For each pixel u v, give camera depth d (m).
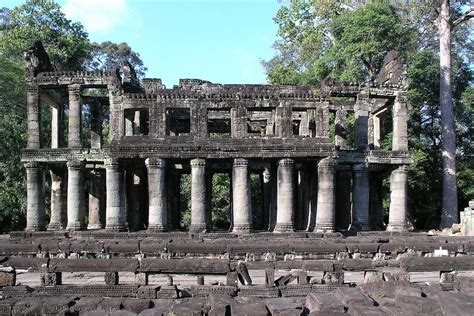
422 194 45.66
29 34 52.19
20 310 12.66
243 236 28.72
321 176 30.61
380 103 37.34
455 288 14.77
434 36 48.28
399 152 33.75
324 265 15.74
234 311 11.86
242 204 30.12
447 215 40.94
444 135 41.59
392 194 34.03
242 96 30.98
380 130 41.50
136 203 35.75
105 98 36.12
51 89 34.91
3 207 40.78
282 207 30.19
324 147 30.42
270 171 37.00
